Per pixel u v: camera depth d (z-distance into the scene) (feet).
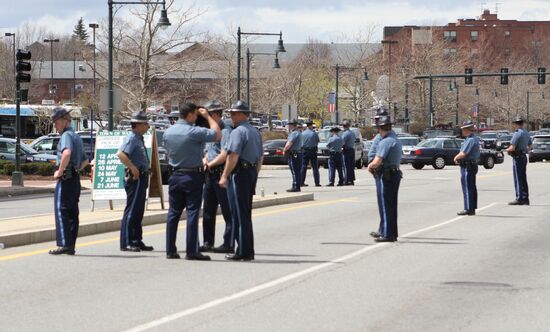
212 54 223.10
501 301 34.04
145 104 162.30
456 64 371.15
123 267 41.91
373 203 80.79
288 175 137.18
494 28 494.18
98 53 270.67
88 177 123.13
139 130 47.50
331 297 34.50
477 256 46.29
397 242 51.96
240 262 43.60
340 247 49.60
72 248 46.06
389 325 29.63
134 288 36.27
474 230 58.85
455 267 42.50
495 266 42.93
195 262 43.55
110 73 116.16
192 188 43.57
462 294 35.42
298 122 90.63
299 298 34.24
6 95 339.98
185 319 30.27
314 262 43.73
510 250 48.75
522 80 438.40
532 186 107.86
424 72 336.08
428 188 104.17
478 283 38.01
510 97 435.12
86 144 123.03
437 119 346.95
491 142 262.67
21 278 38.70
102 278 38.75
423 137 226.58
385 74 335.26
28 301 33.45
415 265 43.01
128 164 46.75
